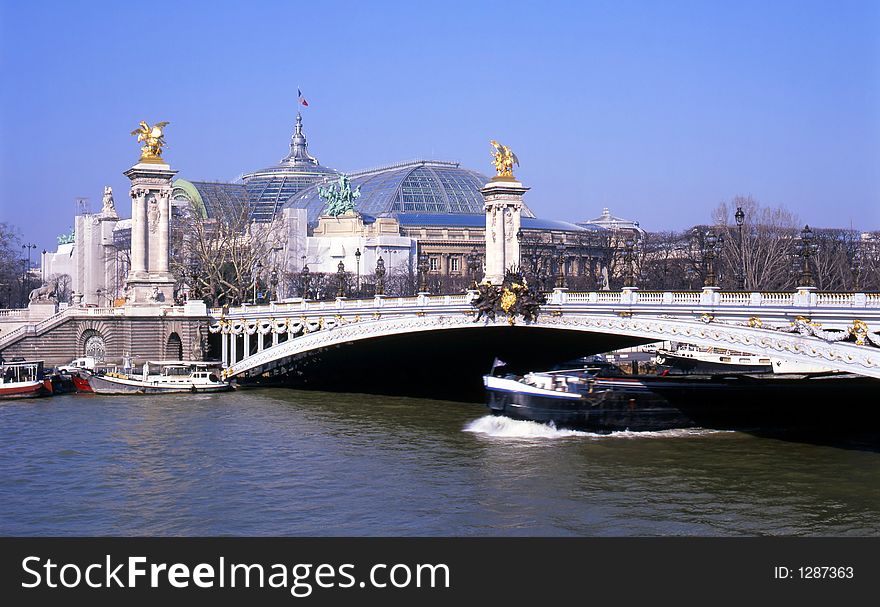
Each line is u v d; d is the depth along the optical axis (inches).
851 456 3356.3
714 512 2664.9
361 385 5575.8
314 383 5561.0
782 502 2758.4
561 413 3814.0
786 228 7588.6
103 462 3299.7
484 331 4291.3
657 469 3169.3
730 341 3107.8
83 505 2770.7
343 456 3403.1
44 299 6008.9
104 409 4510.3
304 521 2618.1
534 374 4057.6
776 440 3681.1
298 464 3277.6
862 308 2706.7
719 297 3137.3
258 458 3373.5
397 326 4493.1
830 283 6363.2
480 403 4771.2
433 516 2655.0
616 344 4365.2
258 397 5024.6
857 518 2600.9
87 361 5403.5
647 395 3848.4
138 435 3794.3
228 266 7687.0
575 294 3718.0
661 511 2682.1
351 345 4958.2
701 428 3917.3
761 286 6245.1
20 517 2655.0
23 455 3403.1
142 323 5620.1
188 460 3339.1
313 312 5093.5
